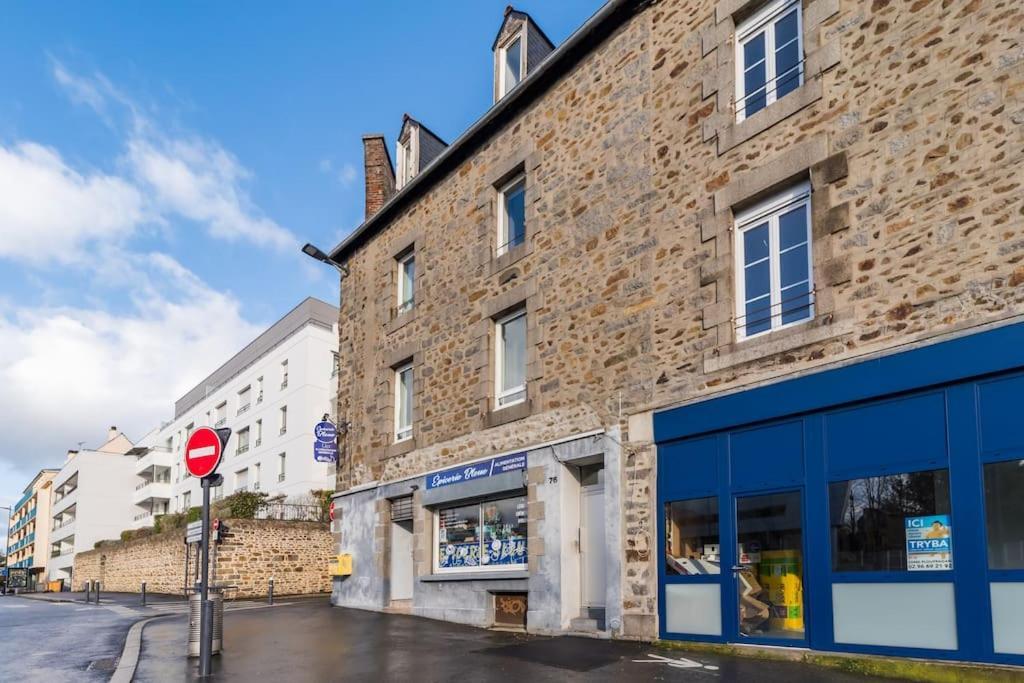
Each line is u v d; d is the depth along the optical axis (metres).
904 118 6.90
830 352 7.13
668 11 9.55
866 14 7.33
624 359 9.28
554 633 9.58
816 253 7.33
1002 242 6.11
